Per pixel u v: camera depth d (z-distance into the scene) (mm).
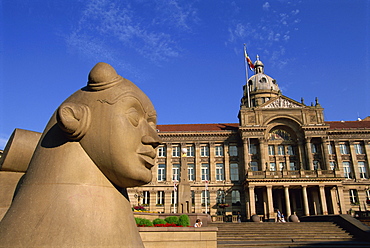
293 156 46469
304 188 39281
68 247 3150
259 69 68750
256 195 44344
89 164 3713
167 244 12602
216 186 45531
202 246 12867
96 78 3816
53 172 3600
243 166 45906
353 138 47406
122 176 3682
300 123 46312
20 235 3199
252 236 21203
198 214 21297
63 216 3309
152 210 44281
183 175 24000
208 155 47688
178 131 48406
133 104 3887
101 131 3650
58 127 3908
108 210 3570
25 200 3477
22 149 4473
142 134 3887
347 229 22328
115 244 3404
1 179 4406
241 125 47312
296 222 27219
